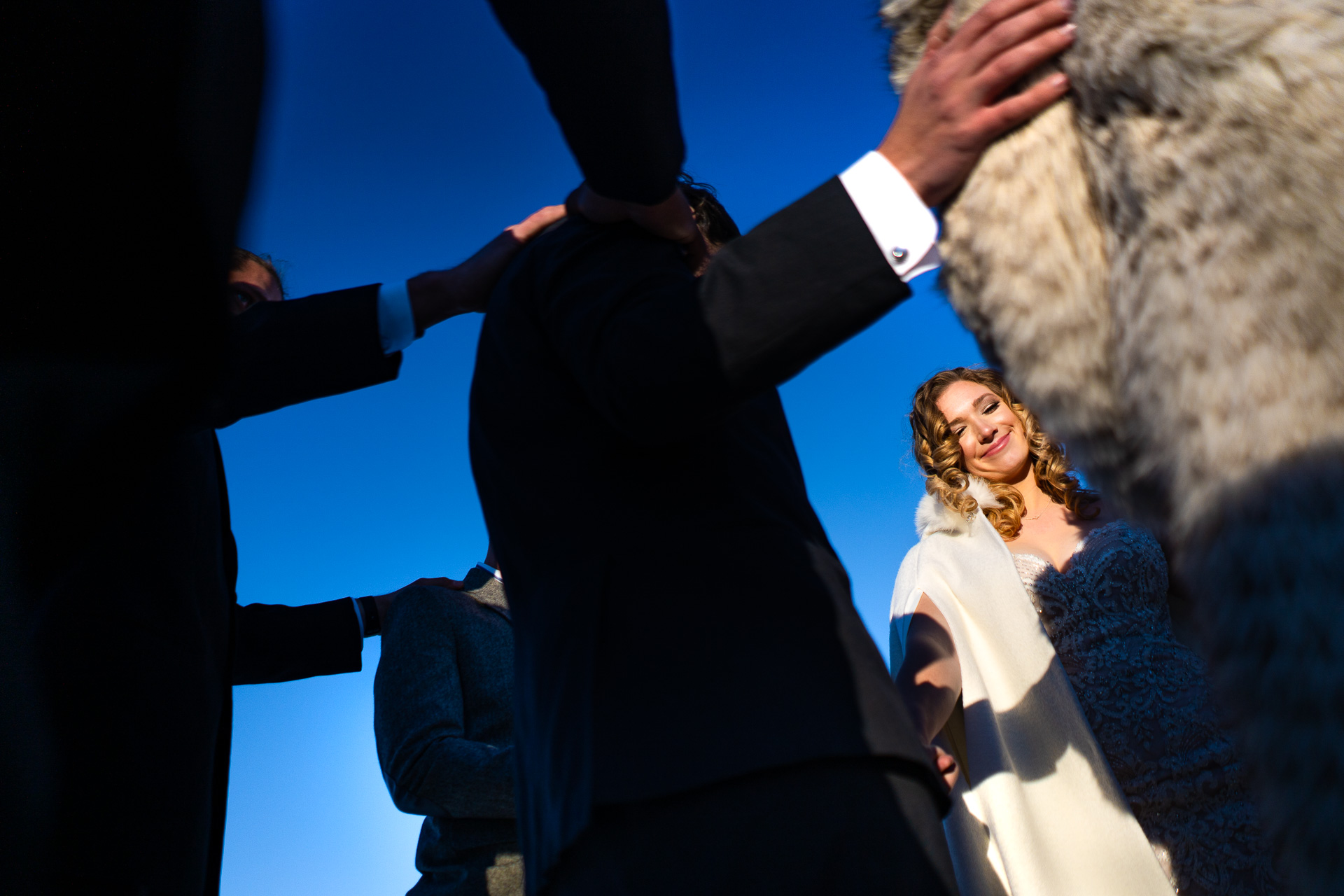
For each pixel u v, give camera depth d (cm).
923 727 176
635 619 79
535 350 96
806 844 71
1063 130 91
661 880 70
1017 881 188
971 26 89
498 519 94
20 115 66
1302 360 74
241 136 69
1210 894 183
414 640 200
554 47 78
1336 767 70
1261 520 75
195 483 113
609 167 86
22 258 67
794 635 79
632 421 80
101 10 66
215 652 114
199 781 104
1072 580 213
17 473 69
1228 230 78
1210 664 83
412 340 127
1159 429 83
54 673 88
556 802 78
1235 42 79
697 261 106
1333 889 70
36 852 74
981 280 95
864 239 81
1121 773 196
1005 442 238
